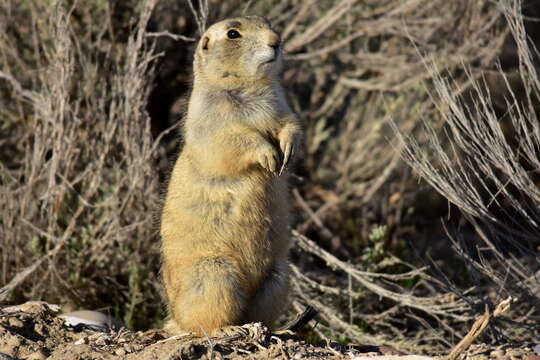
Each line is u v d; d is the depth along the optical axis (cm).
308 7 1548
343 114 1711
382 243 1272
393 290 1262
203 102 945
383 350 875
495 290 1077
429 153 1457
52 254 1137
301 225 1510
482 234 1007
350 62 1664
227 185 911
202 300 887
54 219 1172
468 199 995
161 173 1354
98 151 1238
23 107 1430
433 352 1086
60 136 1163
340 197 1588
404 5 1473
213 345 786
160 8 1459
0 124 1471
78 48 1258
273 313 952
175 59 1509
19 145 1350
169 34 1212
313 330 1156
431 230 1577
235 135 909
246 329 855
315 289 1275
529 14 1574
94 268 1195
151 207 1186
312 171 1652
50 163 1196
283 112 962
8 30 1415
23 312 902
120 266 1207
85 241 1184
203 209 912
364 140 1598
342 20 1586
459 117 1003
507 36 1477
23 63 1372
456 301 1125
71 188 1174
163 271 961
